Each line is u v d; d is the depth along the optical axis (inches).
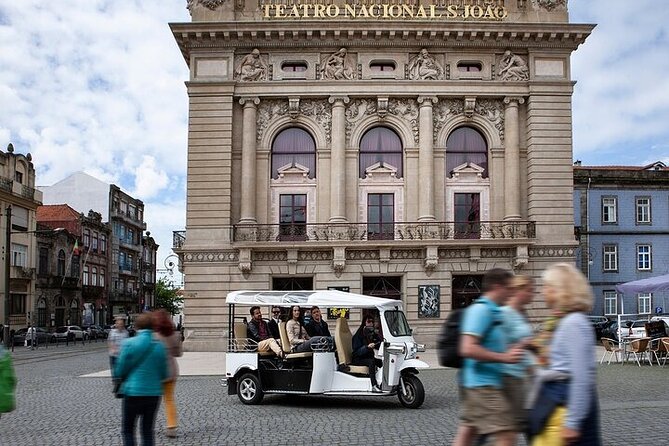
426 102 1467.8
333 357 632.4
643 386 738.2
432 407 613.0
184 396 714.8
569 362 224.8
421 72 1472.7
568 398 222.5
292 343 647.1
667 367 967.6
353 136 1478.8
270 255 1430.9
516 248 1424.7
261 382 644.1
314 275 1430.9
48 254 2770.7
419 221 1441.9
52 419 562.9
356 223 1445.6
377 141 1494.8
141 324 370.6
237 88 1467.8
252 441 458.0
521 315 272.7
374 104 1485.0
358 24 1444.4
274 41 1470.2
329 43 1471.5
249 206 1449.3
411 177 1471.5
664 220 2162.9
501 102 1492.4
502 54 1486.2
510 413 257.9
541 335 261.9
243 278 1429.6
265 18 1475.1
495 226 1453.0
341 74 1470.2
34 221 2600.9
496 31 1449.3
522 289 272.1
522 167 1488.7
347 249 1427.2
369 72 1475.1
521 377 259.1
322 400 671.1
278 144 1496.1
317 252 1430.9
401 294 1439.5
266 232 1448.1
